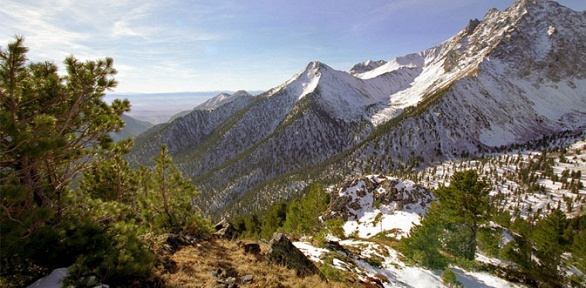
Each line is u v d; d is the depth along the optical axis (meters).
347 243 30.56
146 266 7.78
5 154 6.64
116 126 9.95
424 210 67.81
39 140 7.00
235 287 8.84
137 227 10.19
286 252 12.96
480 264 32.16
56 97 8.41
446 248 32.69
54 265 7.49
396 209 68.81
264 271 10.85
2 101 7.58
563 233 31.20
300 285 10.50
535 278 30.09
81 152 9.53
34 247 6.82
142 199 14.09
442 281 21.80
